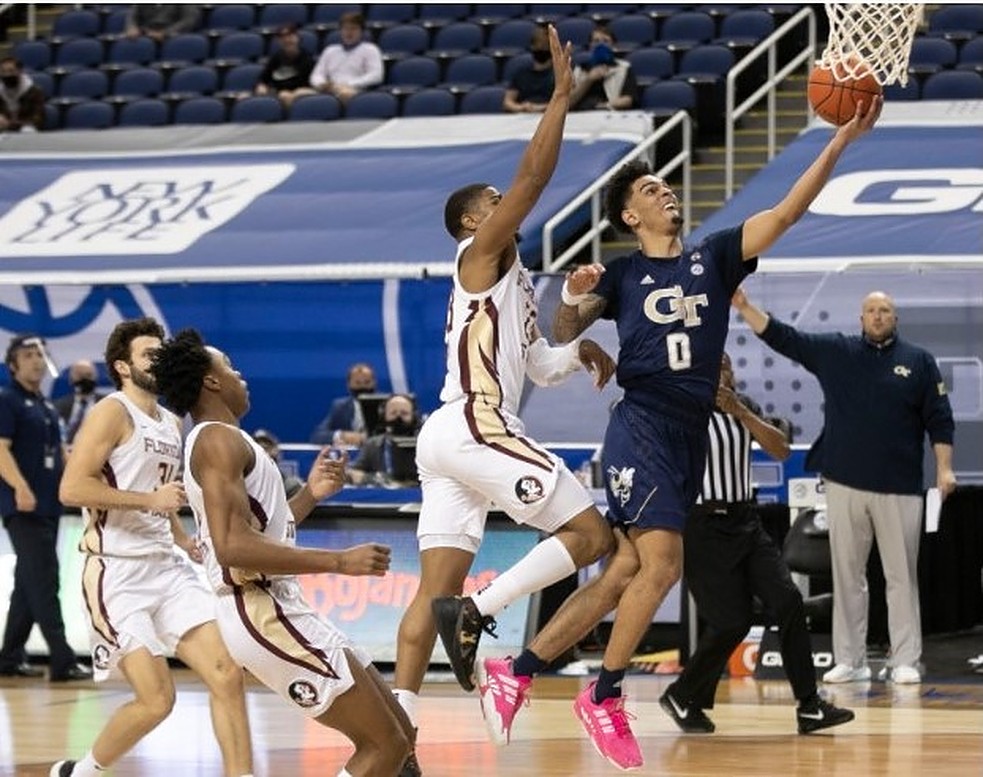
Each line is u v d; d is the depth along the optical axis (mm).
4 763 10141
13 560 15461
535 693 13273
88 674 14477
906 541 13602
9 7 27297
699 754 10344
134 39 25578
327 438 16859
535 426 16812
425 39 24281
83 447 8789
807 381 16266
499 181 19812
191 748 10750
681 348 8172
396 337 17859
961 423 15883
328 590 14570
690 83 21656
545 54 21953
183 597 8680
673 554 8133
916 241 16828
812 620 14617
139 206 20484
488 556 14078
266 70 23906
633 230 8477
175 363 7133
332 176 20625
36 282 18562
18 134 22797
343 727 7078
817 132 20109
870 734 11164
